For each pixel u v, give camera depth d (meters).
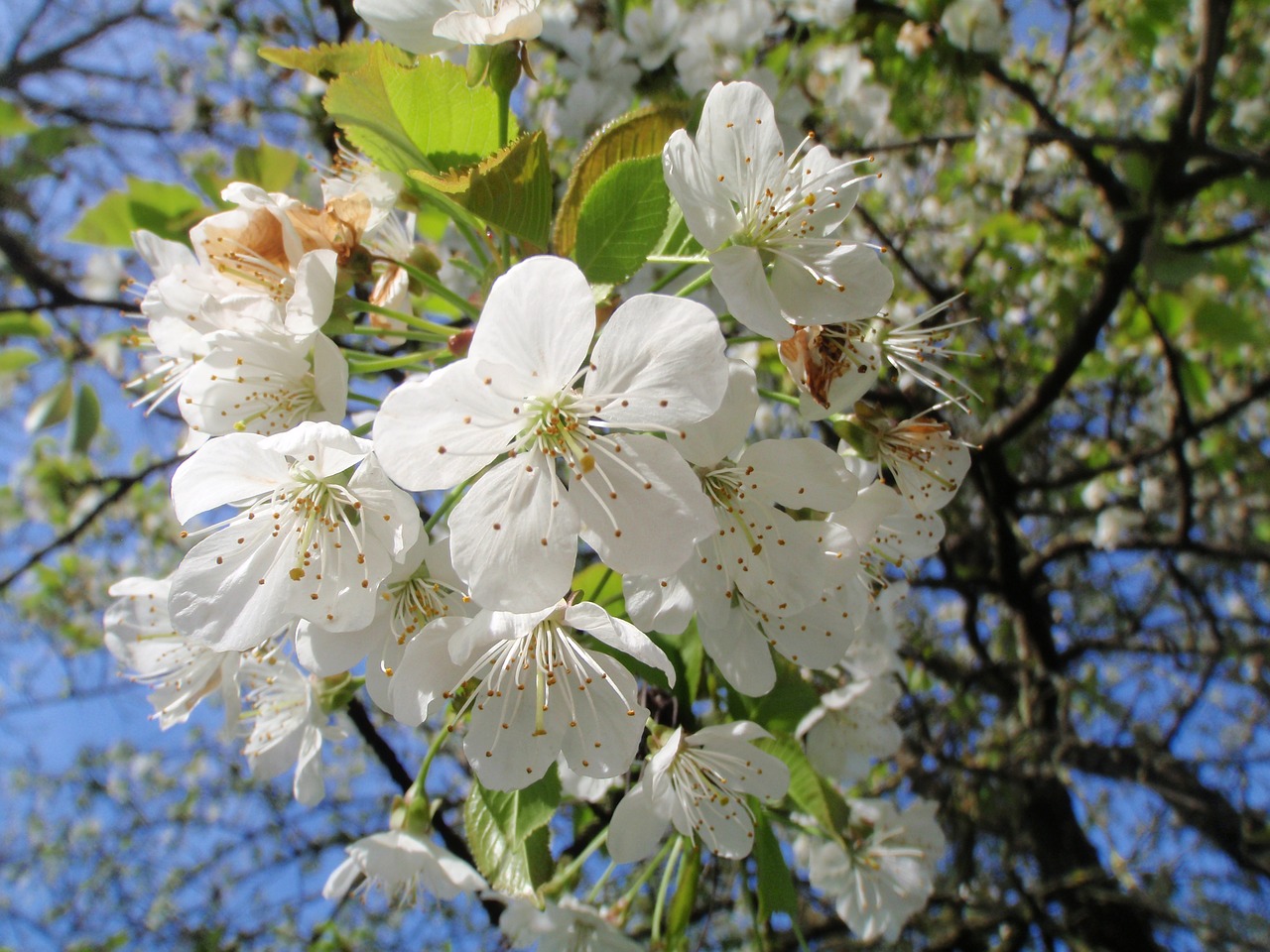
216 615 0.10
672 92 0.19
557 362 0.09
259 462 0.10
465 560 0.09
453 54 0.13
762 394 0.12
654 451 0.09
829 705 0.14
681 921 0.13
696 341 0.09
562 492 0.09
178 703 0.12
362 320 0.16
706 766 0.11
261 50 0.11
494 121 0.11
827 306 0.10
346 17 0.22
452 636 0.10
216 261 0.11
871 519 0.11
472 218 0.12
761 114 0.10
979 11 0.23
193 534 0.10
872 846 0.15
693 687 0.12
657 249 0.12
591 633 0.10
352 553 0.10
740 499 0.11
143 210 0.17
